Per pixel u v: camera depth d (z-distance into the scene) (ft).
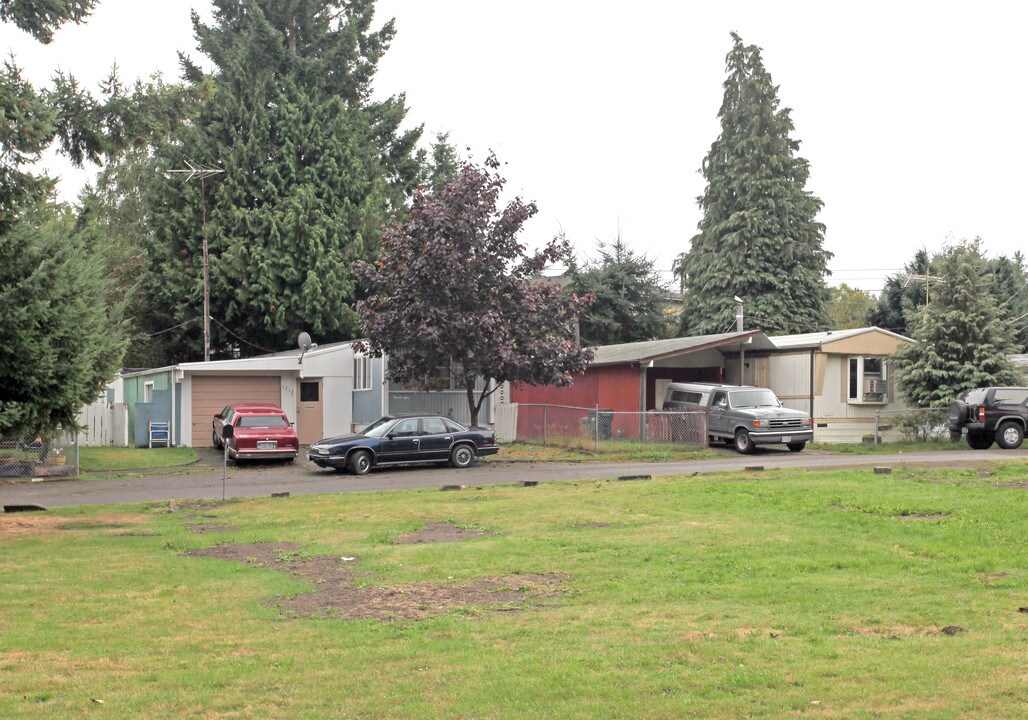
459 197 92.38
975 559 36.24
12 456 81.71
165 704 22.62
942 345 110.63
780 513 48.67
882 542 40.45
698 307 176.14
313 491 69.67
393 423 84.48
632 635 27.53
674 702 21.61
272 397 114.73
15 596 34.71
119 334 81.76
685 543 41.42
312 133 140.56
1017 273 196.95
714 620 28.96
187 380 111.55
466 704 22.02
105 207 175.73
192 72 148.87
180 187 140.46
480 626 29.27
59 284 53.42
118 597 34.47
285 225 134.92
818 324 171.73
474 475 78.48
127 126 57.16
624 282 174.09
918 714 20.27
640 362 107.04
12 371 53.21
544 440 105.60
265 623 30.63
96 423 116.98
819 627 27.71
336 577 37.45
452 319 90.68
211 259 135.74
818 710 20.76
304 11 153.28
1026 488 54.19
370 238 141.69
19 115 48.52
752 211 169.07
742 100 175.11
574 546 41.55
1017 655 24.17
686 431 99.09
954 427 98.94
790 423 96.89
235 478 80.18
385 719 21.34
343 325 138.51
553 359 92.48
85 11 54.85
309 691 23.38
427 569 38.06
